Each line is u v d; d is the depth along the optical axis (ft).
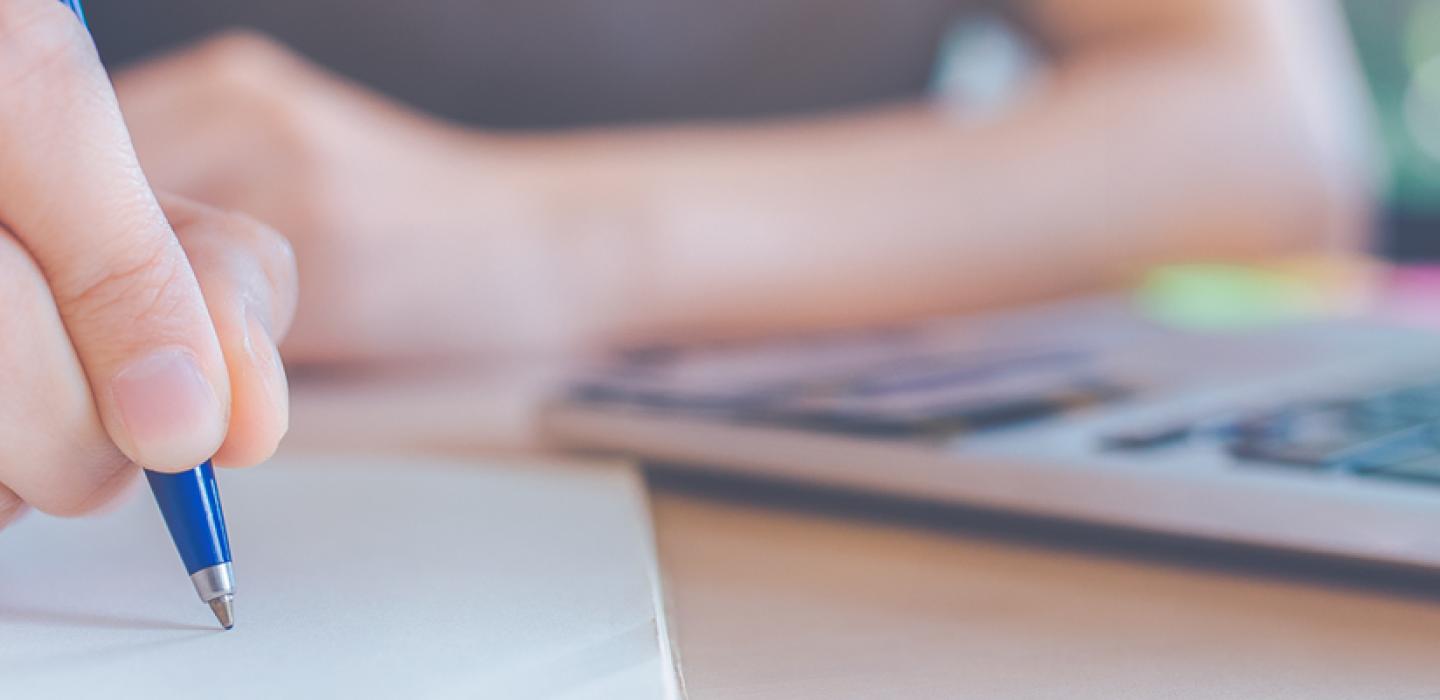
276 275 1.23
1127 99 3.75
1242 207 3.72
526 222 3.04
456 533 1.36
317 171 2.72
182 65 2.78
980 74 4.81
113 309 1.15
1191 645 1.16
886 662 1.14
